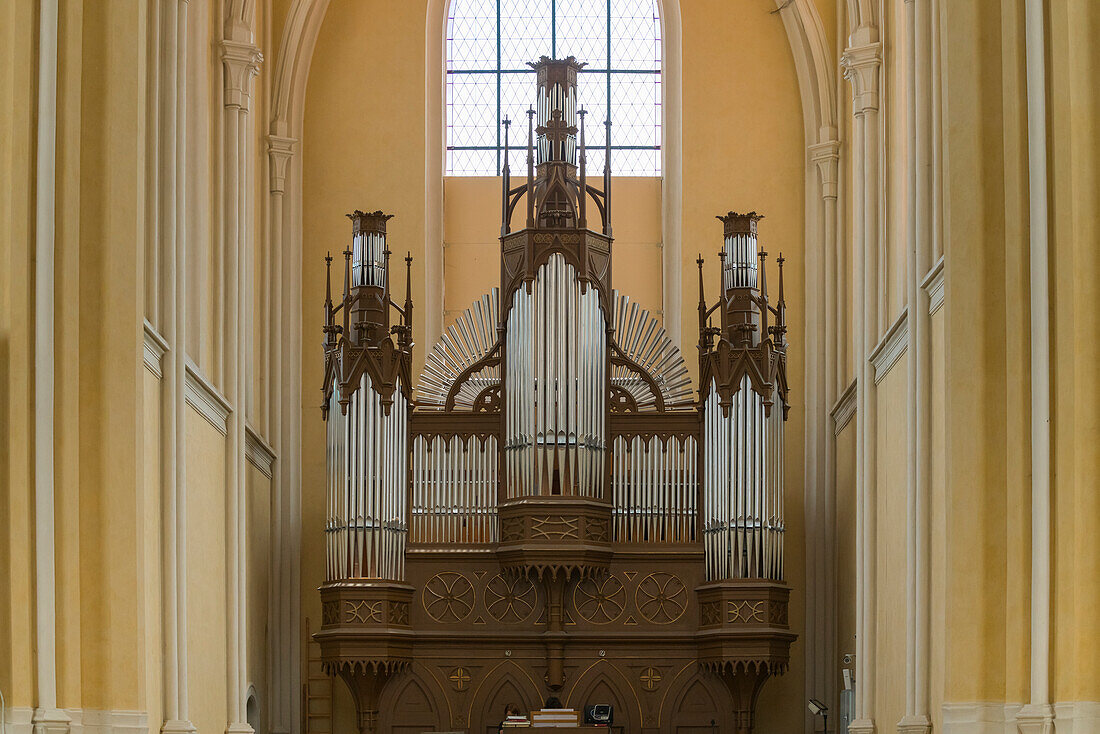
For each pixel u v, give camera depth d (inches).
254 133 877.8
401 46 956.6
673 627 833.5
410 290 886.4
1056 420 495.2
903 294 738.8
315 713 883.4
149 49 629.0
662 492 844.0
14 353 506.9
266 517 874.1
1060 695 485.4
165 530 637.3
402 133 948.0
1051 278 498.6
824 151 916.0
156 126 629.6
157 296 633.0
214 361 770.2
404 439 843.4
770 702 883.4
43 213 517.7
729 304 858.1
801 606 892.0
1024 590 508.4
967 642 518.9
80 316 550.3
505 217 868.6
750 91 949.8
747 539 826.2
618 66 979.3
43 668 503.8
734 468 832.3
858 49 796.6
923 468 631.8
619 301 887.1
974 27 536.4
